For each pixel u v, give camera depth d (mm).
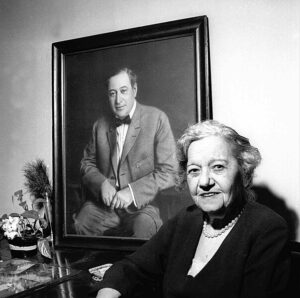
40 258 1457
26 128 1782
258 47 1367
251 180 1110
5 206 1821
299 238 1295
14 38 1818
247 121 1379
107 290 1066
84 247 1581
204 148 1050
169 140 1464
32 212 1525
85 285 1152
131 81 1534
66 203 1633
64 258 1452
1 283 1160
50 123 1734
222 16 1423
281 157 1329
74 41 1633
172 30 1459
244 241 996
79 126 1623
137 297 1128
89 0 1658
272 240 964
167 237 1188
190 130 1102
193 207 1201
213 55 1432
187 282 1021
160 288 1206
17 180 1798
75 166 1624
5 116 1824
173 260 1116
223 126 1082
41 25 1758
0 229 1724
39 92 1759
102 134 1579
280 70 1334
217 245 1078
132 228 1514
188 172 1096
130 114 1533
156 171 1481
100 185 1573
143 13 1556
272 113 1344
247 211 1053
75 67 1637
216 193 1048
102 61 1588
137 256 1170
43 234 1578
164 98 1478
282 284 941
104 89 1581
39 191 1727
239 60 1394
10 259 1444
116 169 1548
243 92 1386
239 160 1082
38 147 1757
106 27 1626
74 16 1689
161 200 1472
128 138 1532
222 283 975
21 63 1800
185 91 1443
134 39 1524
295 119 1311
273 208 1336
